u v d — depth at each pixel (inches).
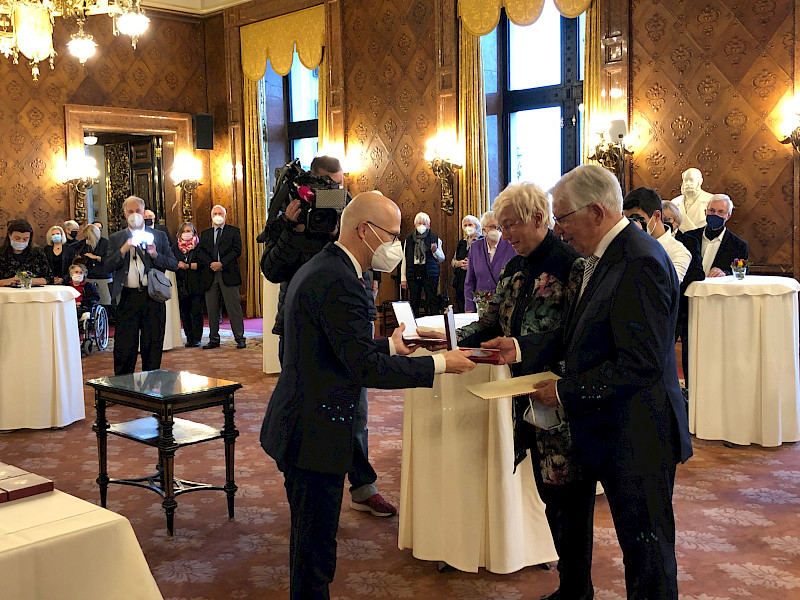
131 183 564.7
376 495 153.7
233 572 127.6
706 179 326.0
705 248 237.6
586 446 88.4
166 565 130.3
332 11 463.5
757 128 311.1
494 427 120.7
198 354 362.3
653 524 83.2
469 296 237.1
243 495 165.6
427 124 426.6
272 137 527.2
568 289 100.2
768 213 310.5
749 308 192.2
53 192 487.8
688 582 120.0
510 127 418.6
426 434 126.2
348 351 91.0
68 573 65.4
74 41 289.0
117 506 159.5
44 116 481.7
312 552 94.3
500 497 121.3
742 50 313.0
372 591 120.0
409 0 427.8
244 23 513.3
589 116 360.5
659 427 83.7
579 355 87.2
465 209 408.8
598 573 124.6
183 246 386.6
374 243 95.9
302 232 123.0
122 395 146.4
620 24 344.5
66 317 227.1
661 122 337.4
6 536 64.9
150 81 523.2
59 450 202.7
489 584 122.1
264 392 271.3
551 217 101.7
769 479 169.2
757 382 193.8
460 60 405.7
